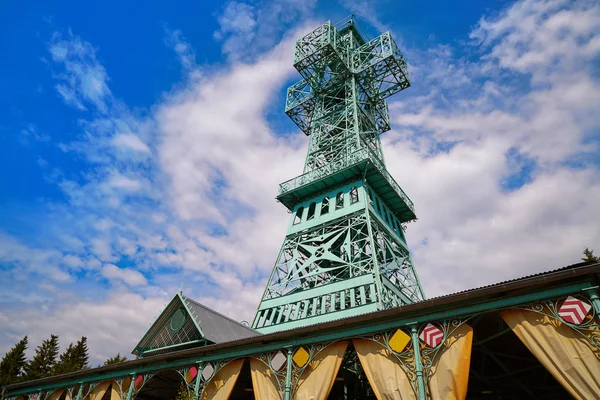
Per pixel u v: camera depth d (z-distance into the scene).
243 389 22.06
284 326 26.91
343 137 39.78
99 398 20.14
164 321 23.88
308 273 30.33
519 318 11.60
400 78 45.28
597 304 10.37
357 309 24.59
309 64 46.09
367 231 30.58
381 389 12.91
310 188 36.41
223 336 22.36
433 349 12.46
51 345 63.06
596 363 10.02
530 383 17.78
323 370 14.27
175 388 24.08
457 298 12.30
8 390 24.80
